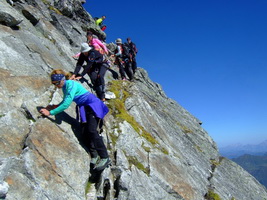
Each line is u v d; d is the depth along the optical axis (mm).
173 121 8648
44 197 2572
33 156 2777
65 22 7832
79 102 3408
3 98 3104
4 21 4562
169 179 4629
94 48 4988
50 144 3076
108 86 6316
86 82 5219
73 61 6031
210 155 8688
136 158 4414
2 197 2223
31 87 3648
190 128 9680
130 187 3699
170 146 6062
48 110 3426
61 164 3004
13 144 2777
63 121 3598
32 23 5871
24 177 2549
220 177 7098
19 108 3174
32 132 2994
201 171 6406
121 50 8195
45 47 5203
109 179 3578
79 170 3162
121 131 4629
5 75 3436
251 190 8078
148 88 9953
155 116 6656
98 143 3420
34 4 7168
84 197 3002
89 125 3385
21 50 4301
